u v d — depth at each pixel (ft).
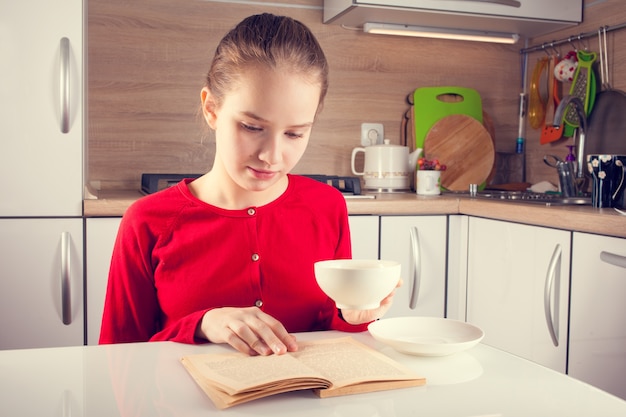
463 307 7.91
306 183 3.80
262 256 3.56
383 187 9.11
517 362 2.50
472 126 9.64
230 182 3.52
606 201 6.57
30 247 6.63
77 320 6.76
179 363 2.45
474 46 10.11
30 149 6.61
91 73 8.54
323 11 9.41
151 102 8.76
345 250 3.90
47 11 6.58
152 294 3.60
